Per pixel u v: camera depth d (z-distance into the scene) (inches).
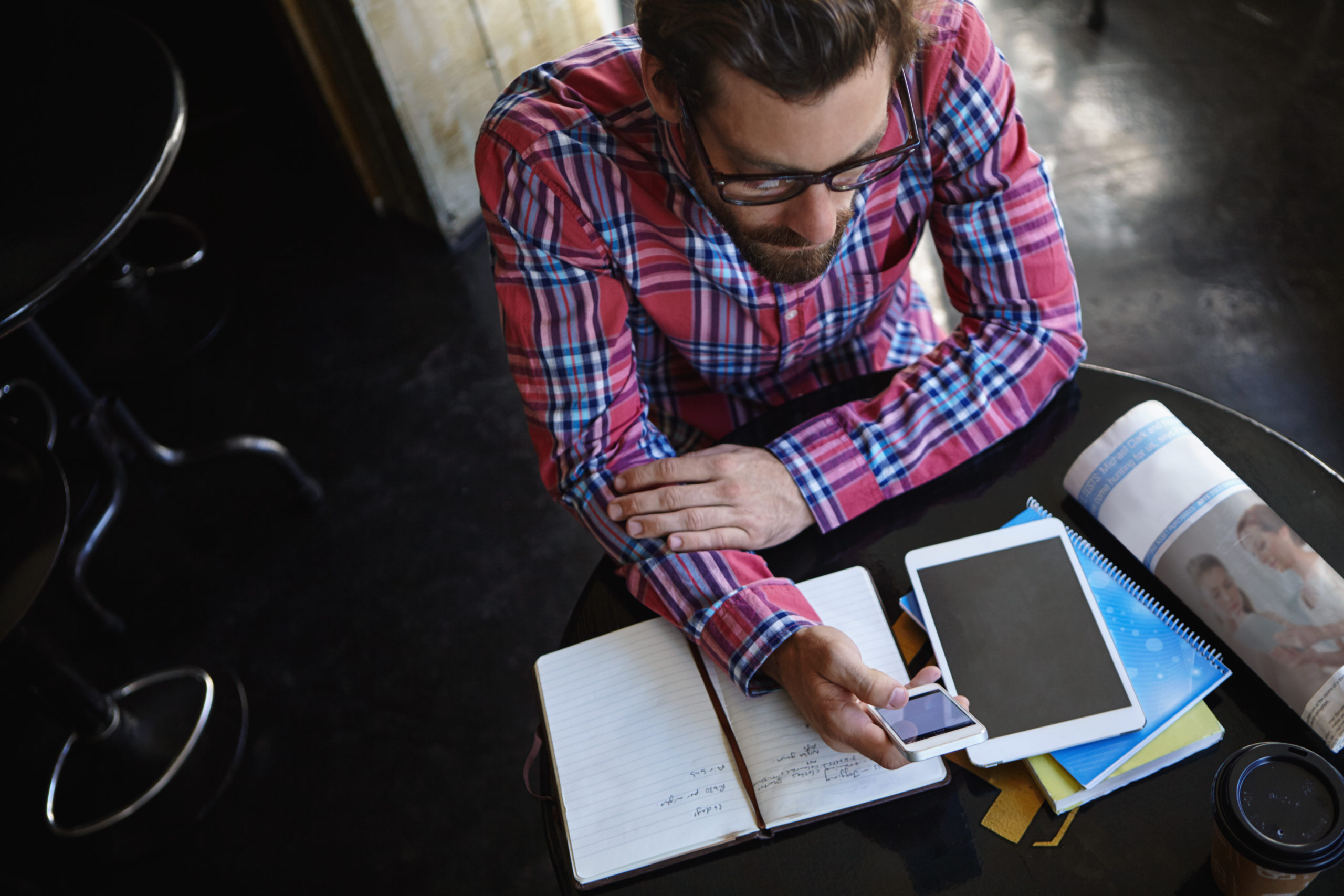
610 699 36.1
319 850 64.9
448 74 90.0
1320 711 30.8
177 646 75.6
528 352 40.1
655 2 29.5
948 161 40.1
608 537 39.7
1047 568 35.8
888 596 37.3
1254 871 26.7
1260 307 79.4
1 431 49.8
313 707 71.2
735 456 40.1
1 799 69.6
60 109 54.7
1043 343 41.6
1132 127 92.7
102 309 96.0
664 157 36.6
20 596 44.5
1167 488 35.1
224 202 106.0
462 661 72.0
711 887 31.6
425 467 83.2
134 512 83.7
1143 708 32.4
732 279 40.0
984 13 105.2
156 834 66.8
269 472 85.0
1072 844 30.8
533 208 37.2
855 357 48.9
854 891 30.9
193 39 107.0
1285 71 93.6
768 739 33.9
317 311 95.3
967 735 30.2
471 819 64.7
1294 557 32.8
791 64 27.4
